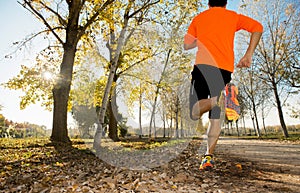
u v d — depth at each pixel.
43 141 12.10
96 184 3.62
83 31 11.88
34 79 13.98
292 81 23.69
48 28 13.02
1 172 4.80
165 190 3.16
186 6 10.78
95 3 11.23
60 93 12.33
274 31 24.34
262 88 30.14
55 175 4.56
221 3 3.57
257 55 25.33
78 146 10.31
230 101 3.45
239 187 3.41
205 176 4.08
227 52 3.37
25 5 11.99
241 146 12.35
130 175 4.11
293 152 8.75
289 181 3.82
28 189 3.61
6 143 11.23
